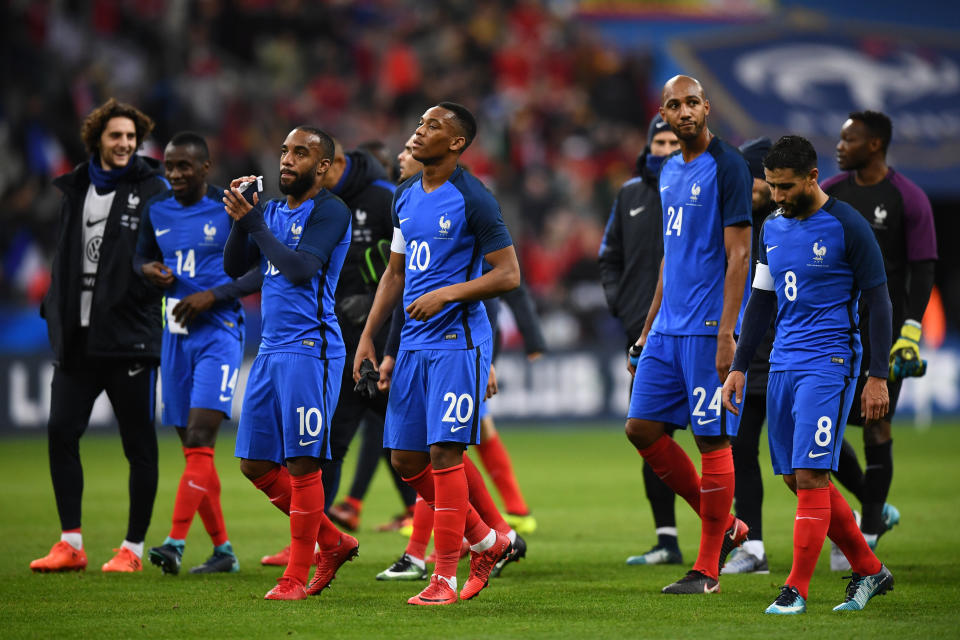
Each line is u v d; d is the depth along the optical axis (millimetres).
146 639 15781
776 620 17219
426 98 78250
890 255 24047
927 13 90375
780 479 41469
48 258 61625
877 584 18484
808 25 88875
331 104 75438
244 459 19219
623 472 43906
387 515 32750
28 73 65500
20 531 27938
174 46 71688
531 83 82375
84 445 52375
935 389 69875
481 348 18469
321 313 18906
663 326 20062
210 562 22406
